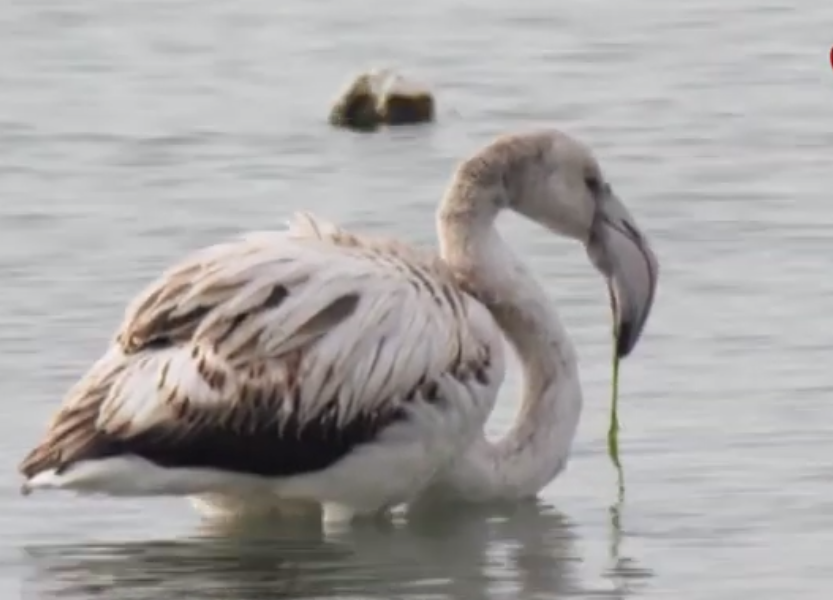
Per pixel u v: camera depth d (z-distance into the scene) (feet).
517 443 44.37
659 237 63.72
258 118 79.92
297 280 41.47
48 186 69.41
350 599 39.27
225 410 40.57
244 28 95.91
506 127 78.89
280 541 42.45
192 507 44.21
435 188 69.36
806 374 51.65
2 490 44.78
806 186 69.26
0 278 58.80
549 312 44.83
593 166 46.14
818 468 45.83
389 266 42.57
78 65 88.43
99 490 40.50
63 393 49.75
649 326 55.26
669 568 40.65
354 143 76.33
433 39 93.50
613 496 44.75
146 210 66.44
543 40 93.04
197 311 40.96
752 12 97.66
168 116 79.97
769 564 40.65
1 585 39.93
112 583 39.99
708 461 46.47
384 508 43.04
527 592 39.55
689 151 74.18
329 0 101.30
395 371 41.68
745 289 58.39
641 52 90.33
